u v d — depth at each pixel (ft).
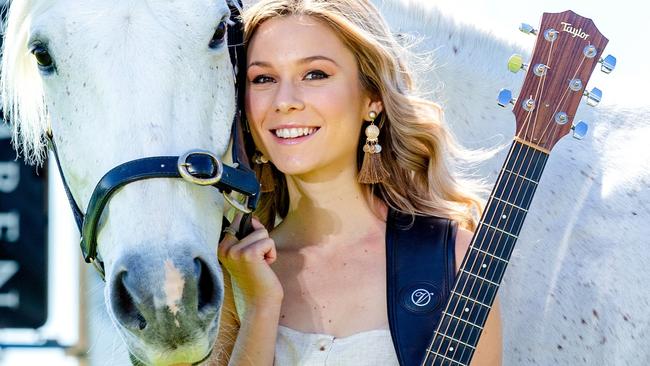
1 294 18.72
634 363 9.50
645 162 9.75
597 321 9.61
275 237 9.14
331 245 8.93
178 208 7.86
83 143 7.97
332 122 8.75
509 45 10.45
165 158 7.86
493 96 10.19
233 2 8.83
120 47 7.93
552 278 9.77
